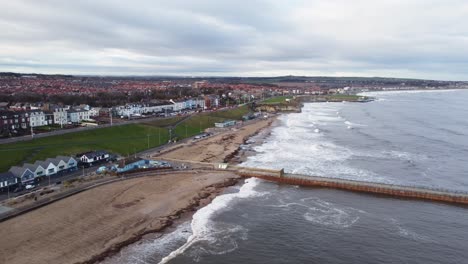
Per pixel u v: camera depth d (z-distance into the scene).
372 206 72.75
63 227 57.72
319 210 70.06
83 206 66.06
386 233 60.12
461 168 100.38
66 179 80.12
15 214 60.22
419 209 71.44
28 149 93.56
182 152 115.06
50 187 74.00
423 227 62.75
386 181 88.50
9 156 86.44
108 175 84.31
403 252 53.84
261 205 72.19
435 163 105.50
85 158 92.06
